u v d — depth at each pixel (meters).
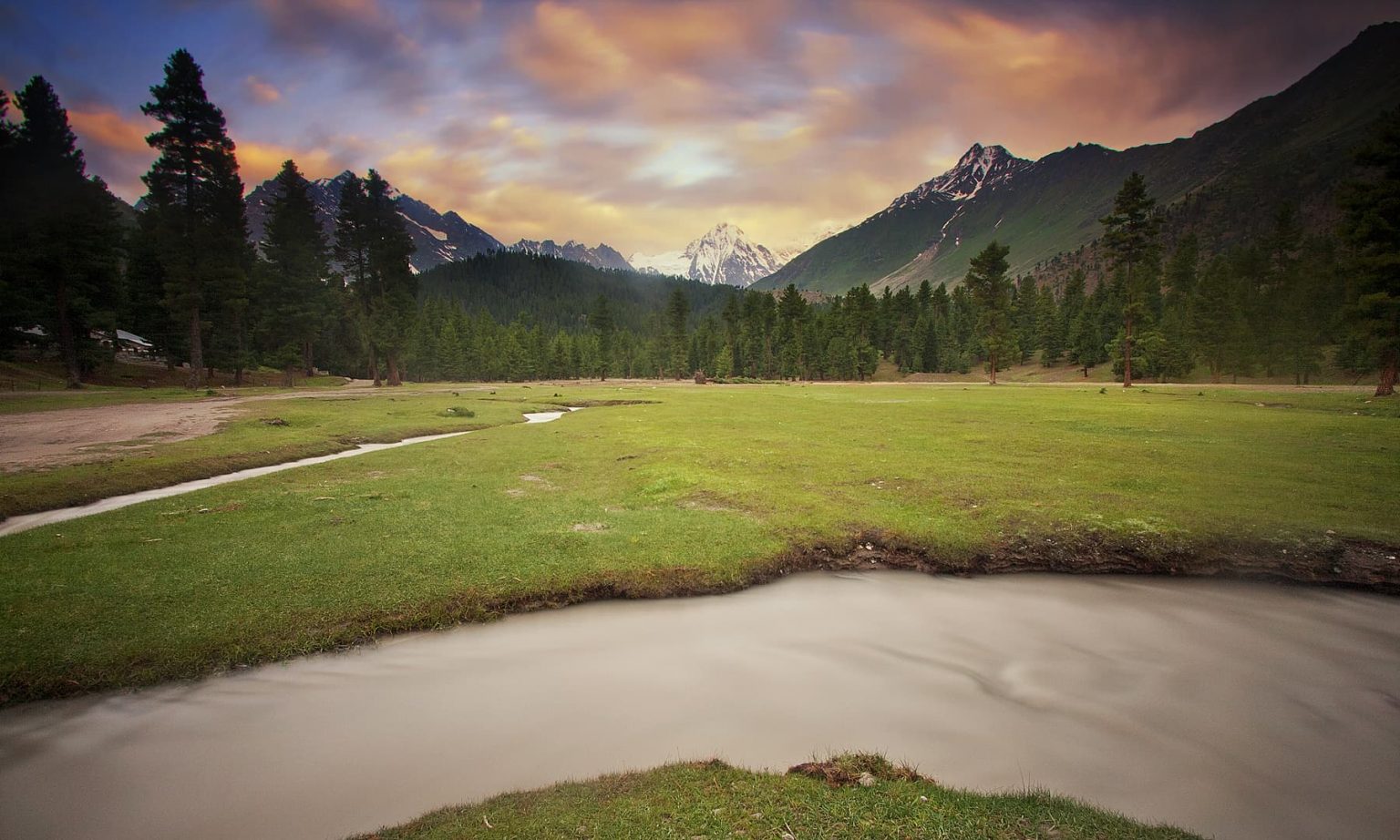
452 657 9.85
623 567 13.34
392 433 33.34
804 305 140.25
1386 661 9.77
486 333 162.00
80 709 8.28
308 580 12.10
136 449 25.41
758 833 5.46
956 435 31.39
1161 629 11.04
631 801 6.00
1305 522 15.38
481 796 6.43
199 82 55.31
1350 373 86.44
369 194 74.19
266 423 33.62
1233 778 6.81
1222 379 98.12
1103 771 6.92
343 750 7.34
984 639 10.66
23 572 12.25
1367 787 6.68
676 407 50.44
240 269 60.34
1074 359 122.25
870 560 14.73
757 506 17.91
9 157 55.03
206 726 7.89
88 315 58.72
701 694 8.67
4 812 6.34
